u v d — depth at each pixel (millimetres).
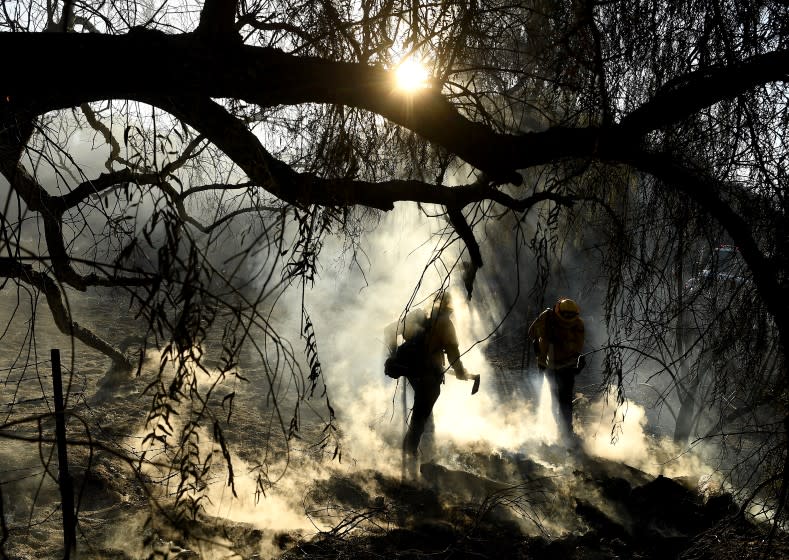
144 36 2061
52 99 2238
